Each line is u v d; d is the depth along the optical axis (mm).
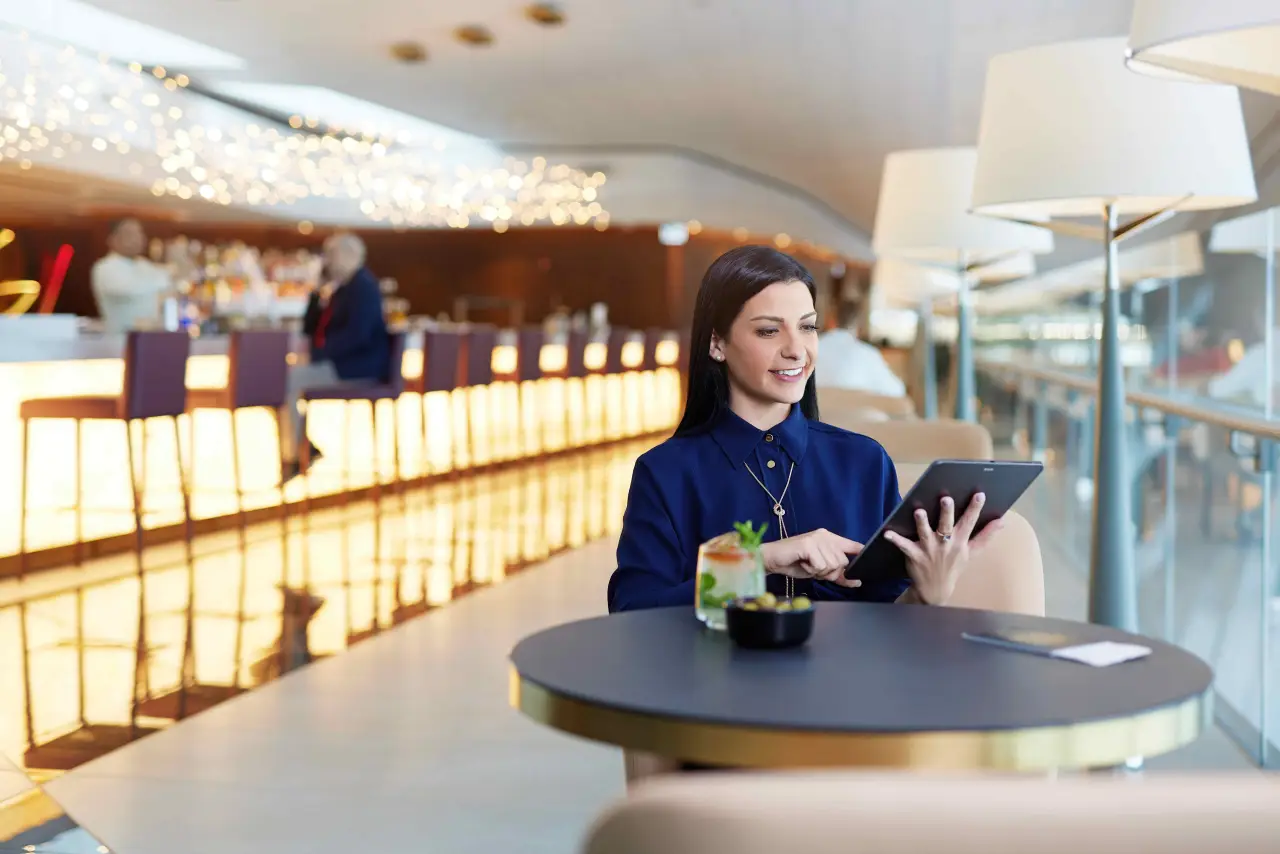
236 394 7059
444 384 9203
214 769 3363
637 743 1285
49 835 2896
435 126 14141
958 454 3350
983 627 1668
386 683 4211
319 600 5520
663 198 15594
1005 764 1202
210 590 5711
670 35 9656
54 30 9992
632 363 13789
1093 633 1626
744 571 1650
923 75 10242
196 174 12375
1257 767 3254
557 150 15570
